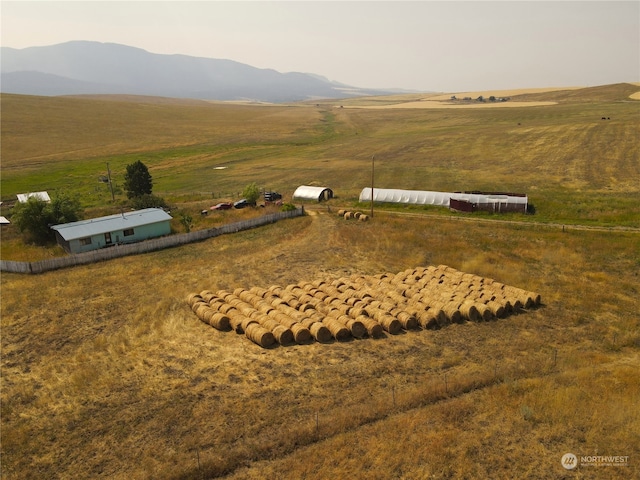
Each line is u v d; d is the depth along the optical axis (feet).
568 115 461.78
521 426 57.00
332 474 50.39
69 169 325.42
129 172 228.22
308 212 198.08
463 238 153.07
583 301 102.68
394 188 234.17
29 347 86.53
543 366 72.18
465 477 49.47
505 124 437.99
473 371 71.82
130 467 54.08
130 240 166.09
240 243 156.76
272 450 54.80
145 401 66.85
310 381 70.38
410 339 85.46
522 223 170.50
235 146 415.85
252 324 86.07
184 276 124.57
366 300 98.02
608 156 263.90
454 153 314.55
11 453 57.62
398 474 50.08
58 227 162.81
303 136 469.57
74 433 60.75
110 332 91.20
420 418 58.85
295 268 129.59
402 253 140.15
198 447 56.44
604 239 145.07
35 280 123.75
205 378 72.38
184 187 268.00
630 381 66.54
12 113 504.84
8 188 273.95
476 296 100.94
